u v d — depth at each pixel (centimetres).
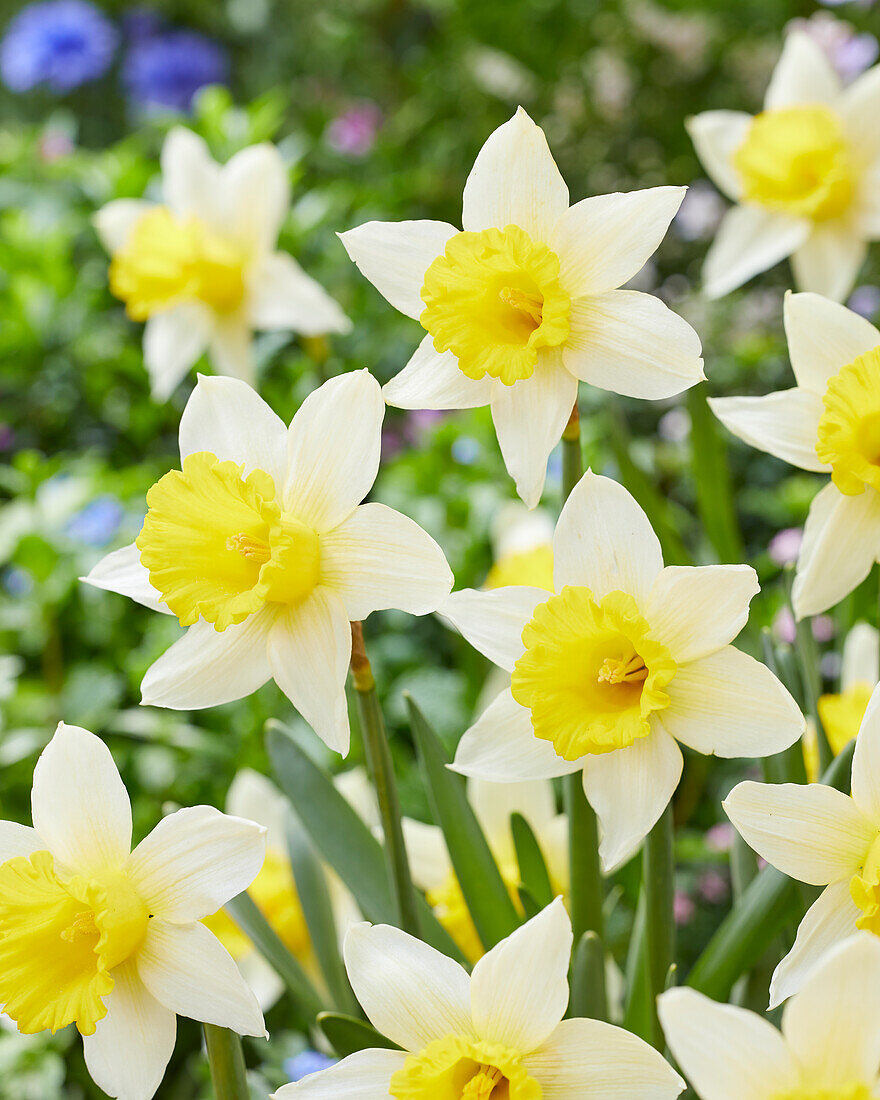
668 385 66
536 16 232
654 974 70
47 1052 91
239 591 67
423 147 223
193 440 68
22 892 65
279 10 267
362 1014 77
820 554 70
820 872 64
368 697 69
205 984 65
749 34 226
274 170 113
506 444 68
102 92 263
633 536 66
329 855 75
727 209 209
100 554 128
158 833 65
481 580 121
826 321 69
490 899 74
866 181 100
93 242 171
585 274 67
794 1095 60
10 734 116
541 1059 63
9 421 161
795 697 75
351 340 158
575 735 65
